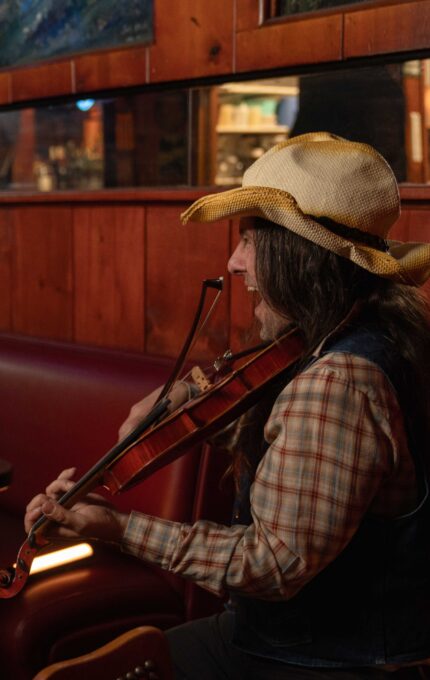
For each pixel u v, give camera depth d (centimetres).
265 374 138
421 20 199
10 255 310
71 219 286
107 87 271
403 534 132
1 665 177
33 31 296
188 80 252
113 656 133
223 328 245
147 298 265
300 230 128
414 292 144
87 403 236
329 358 129
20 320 309
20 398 254
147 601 194
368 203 134
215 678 148
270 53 229
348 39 212
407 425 131
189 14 246
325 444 124
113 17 270
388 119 214
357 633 133
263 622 139
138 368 233
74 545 206
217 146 258
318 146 138
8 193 308
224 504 208
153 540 136
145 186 268
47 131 295
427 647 133
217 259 244
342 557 133
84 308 285
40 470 243
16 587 141
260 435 149
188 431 133
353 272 136
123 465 135
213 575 130
